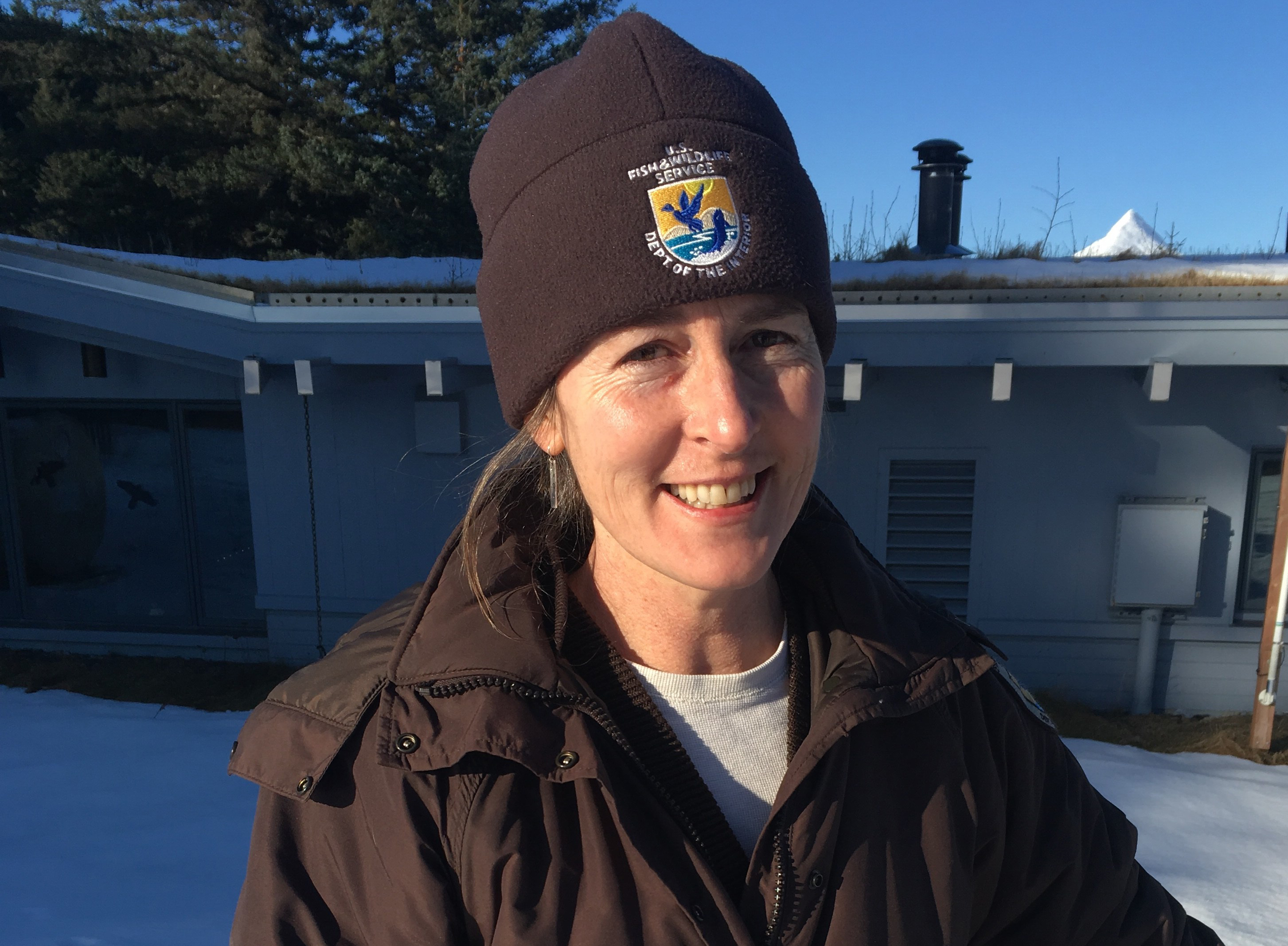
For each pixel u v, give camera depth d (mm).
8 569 7238
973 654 978
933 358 5129
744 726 890
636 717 854
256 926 805
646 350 748
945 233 8688
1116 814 1103
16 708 5938
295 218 17672
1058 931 1003
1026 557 5879
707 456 738
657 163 728
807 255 756
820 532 1014
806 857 818
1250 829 4055
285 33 18266
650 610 875
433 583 921
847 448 5914
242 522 6898
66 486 7090
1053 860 990
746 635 902
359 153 16844
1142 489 5723
